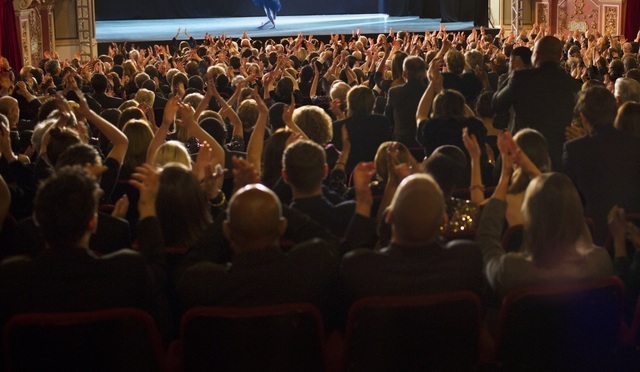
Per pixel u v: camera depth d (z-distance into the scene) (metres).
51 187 2.87
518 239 3.64
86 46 19.12
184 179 3.57
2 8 15.14
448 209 3.74
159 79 11.05
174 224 3.58
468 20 23.67
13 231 3.62
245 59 11.72
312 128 5.13
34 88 9.25
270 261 2.97
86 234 2.92
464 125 5.21
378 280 2.96
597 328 2.99
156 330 2.81
